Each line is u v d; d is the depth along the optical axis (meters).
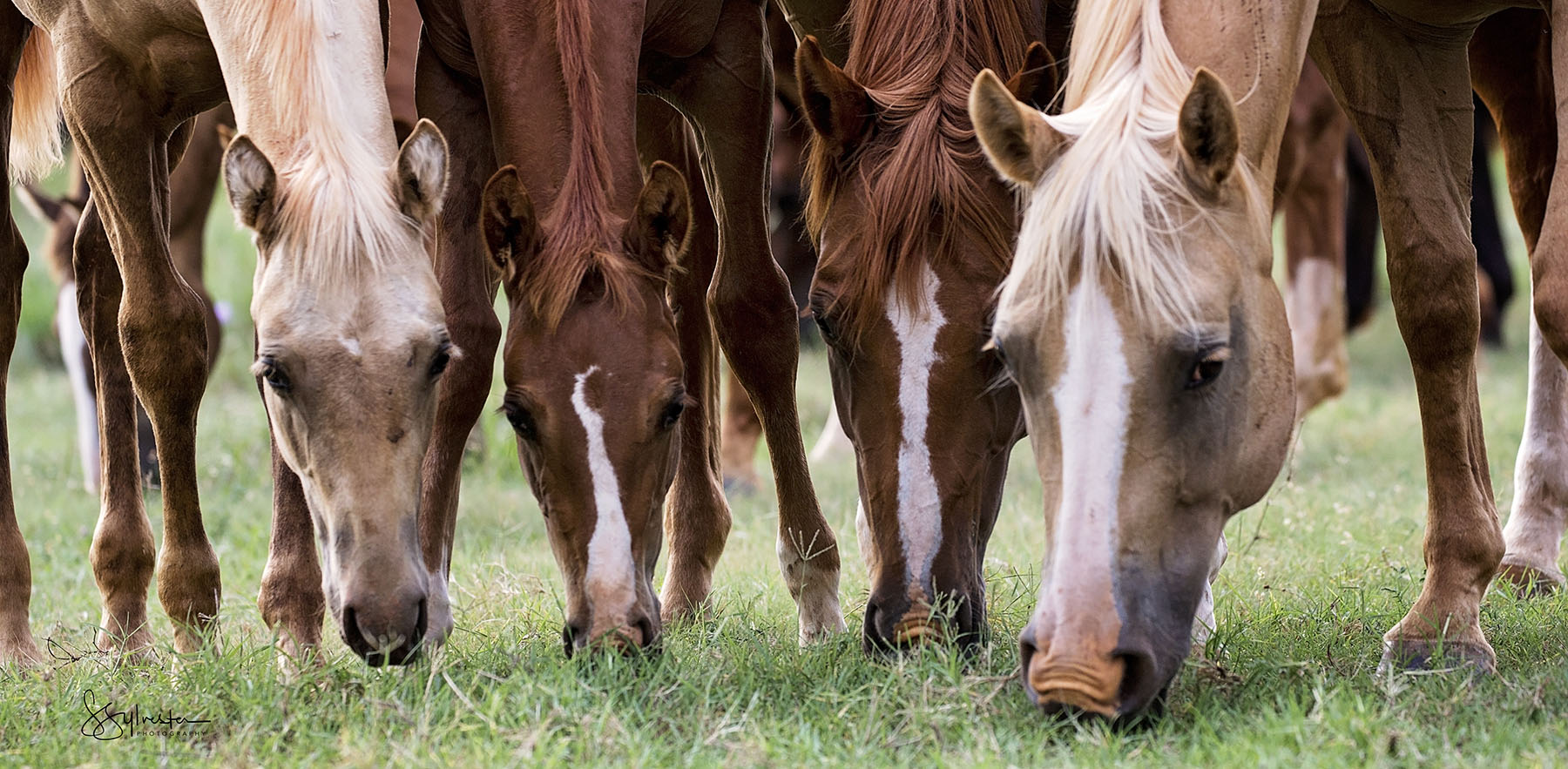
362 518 5.51
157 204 7.40
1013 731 5.17
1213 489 5.25
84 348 13.02
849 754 5.12
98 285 8.16
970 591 5.99
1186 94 5.32
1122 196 4.99
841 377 6.39
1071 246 5.03
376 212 5.60
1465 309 6.84
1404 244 6.95
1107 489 4.95
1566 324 5.44
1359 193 18.11
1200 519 5.25
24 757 5.49
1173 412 5.06
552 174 6.55
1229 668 5.92
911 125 6.23
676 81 7.69
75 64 7.23
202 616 7.57
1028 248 5.12
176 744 5.61
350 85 6.16
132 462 8.10
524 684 5.72
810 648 6.75
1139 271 4.95
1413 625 6.60
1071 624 4.92
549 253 6.01
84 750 5.60
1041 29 7.19
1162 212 5.05
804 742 5.18
